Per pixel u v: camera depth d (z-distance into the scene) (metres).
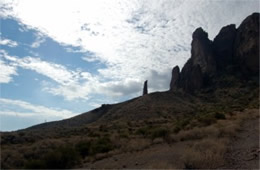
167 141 22.91
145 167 13.01
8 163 16.17
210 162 11.81
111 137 27.69
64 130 48.31
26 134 30.16
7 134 27.38
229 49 131.75
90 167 16.12
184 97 103.19
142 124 51.69
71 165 17.42
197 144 16.41
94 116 97.31
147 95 96.00
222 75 118.44
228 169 10.80
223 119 36.31
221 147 14.71
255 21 122.88
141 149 20.70
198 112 67.75
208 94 105.88
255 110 42.22
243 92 95.69
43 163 16.02
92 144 23.53
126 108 85.25
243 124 29.16
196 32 143.50
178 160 13.43
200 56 133.00
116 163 16.02
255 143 16.64
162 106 82.50
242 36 125.38
